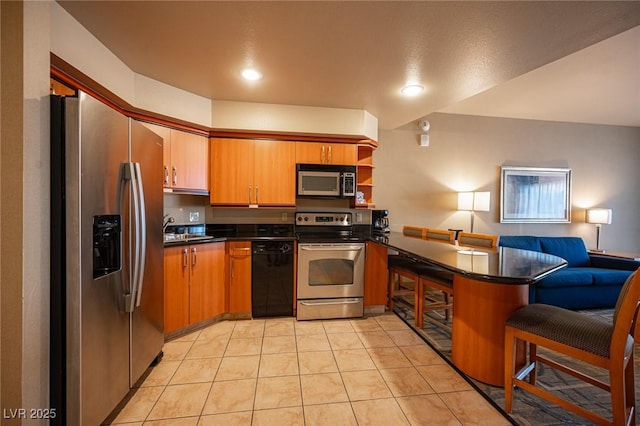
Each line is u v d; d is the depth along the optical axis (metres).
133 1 1.47
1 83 1.11
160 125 2.56
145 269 1.84
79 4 1.50
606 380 1.96
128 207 1.59
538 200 4.31
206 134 2.95
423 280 2.71
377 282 3.11
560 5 1.44
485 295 1.85
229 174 3.02
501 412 1.61
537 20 1.56
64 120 1.23
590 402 1.72
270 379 1.92
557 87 3.13
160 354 2.12
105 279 1.43
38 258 1.18
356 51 1.92
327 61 2.06
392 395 1.76
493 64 2.07
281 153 3.10
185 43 1.85
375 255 3.09
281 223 3.51
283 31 1.71
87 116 1.28
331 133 3.04
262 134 3.03
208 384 1.86
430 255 1.95
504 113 4.05
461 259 1.82
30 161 1.15
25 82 1.13
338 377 1.94
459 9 1.49
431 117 4.06
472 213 4.04
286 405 1.67
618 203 4.52
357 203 3.43
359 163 3.56
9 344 1.11
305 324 2.82
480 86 2.45
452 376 1.96
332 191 3.15
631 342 1.45
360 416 1.58
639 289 1.22
